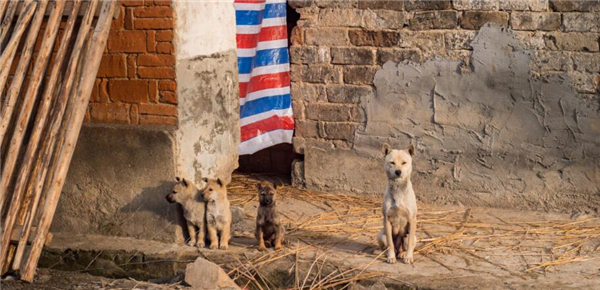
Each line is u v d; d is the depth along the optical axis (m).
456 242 8.77
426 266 8.05
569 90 9.59
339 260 8.25
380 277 7.74
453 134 10.15
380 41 10.28
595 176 9.67
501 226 9.31
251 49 10.80
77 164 9.17
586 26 9.40
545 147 9.80
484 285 7.48
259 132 10.88
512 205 10.04
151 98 8.83
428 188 10.39
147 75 8.79
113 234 9.11
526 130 9.84
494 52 9.80
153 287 8.01
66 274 8.62
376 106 10.42
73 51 8.40
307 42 10.60
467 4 9.83
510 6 9.65
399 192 8.06
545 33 9.57
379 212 9.98
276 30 10.73
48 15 8.84
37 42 8.95
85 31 8.49
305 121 10.82
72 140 8.23
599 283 7.46
